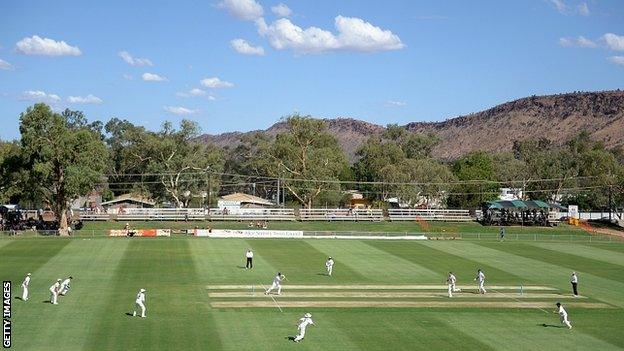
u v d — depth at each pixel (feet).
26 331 173.47
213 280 252.42
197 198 606.14
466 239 414.41
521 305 219.82
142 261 294.05
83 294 220.43
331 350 163.43
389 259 318.24
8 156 434.71
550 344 173.78
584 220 538.06
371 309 208.33
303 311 203.41
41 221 440.04
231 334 175.32
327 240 391.24
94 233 399.85
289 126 627.87
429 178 627.87
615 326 194.49
